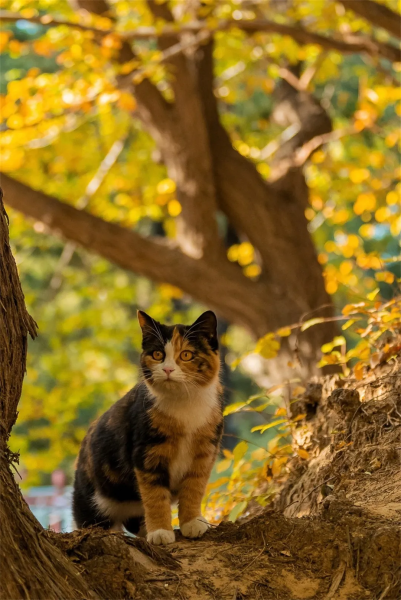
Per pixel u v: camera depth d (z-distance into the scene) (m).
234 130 14.27
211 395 4.00
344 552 3.06
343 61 14.89
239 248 10.70
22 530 2.66
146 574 2.97
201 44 10.30
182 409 3.83
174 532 3.83
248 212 9.70
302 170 10.27
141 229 18.39
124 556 2.94
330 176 12.53
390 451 4.00
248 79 12.20
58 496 10.64
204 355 4.02
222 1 9.73
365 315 6.14
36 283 17.64
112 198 16.28
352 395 4.38
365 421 4.29
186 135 9.44
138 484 3.87
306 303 9.28
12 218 12.46
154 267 9.46
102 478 4.20
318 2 10.72
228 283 9.39
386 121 14.54
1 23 9.70
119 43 9.04
